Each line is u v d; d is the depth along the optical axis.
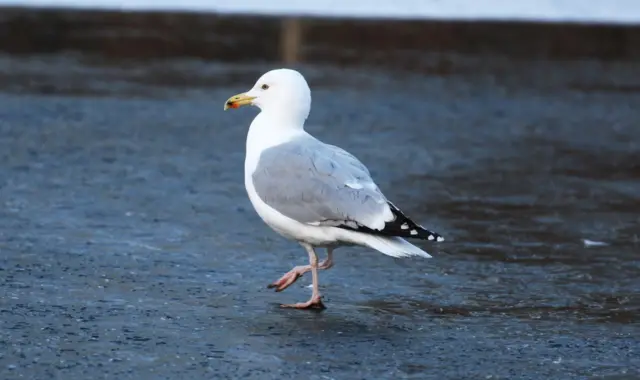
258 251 12.40
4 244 12.19
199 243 12.66
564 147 20.14
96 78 26.31
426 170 17.66
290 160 9.94
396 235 9.30
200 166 17.34
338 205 9.56
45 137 19.19
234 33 30.44
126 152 18.22
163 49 30.30
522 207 15.27
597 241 13.37
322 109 23.16
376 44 31.14
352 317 9.91
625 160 19.06
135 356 8.64
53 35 30.08
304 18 30.67
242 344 9.01
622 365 8.80
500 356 8.95
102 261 11.64
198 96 24.45
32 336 9.05
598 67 30.81
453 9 33.22
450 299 10.66
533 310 10.35
